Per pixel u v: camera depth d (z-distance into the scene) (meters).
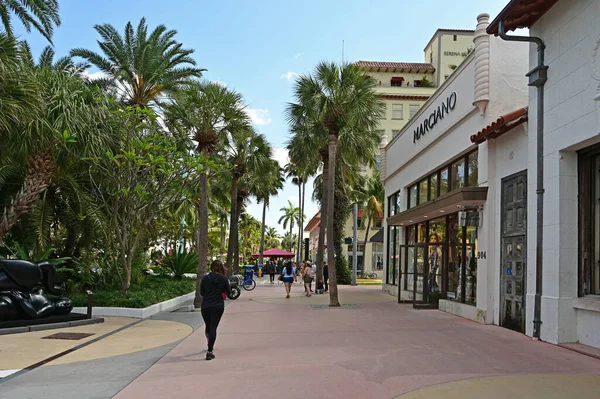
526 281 10.40
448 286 16.20
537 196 9.88
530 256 10.16
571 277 9.16
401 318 13.57
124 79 23.61
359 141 25.09
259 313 15.24
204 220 18.17
